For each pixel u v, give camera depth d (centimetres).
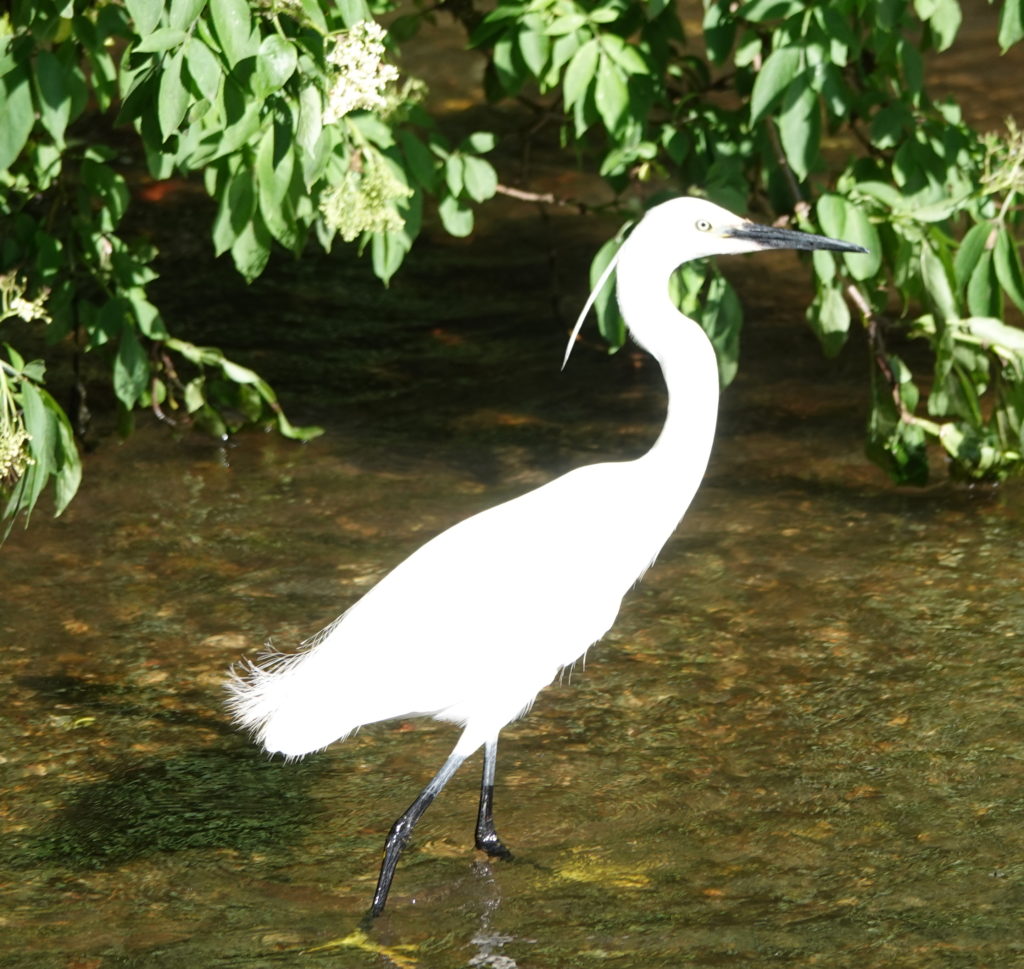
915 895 779
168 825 863
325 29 852
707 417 881
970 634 1054
